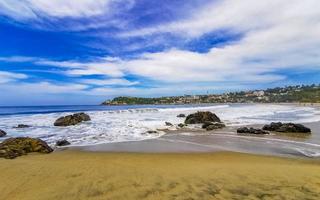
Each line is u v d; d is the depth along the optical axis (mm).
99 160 10266
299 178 7012
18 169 7965
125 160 10484
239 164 9539
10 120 30562
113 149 13453
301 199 5395
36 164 8789
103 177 7102
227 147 14008
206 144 15016
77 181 6699
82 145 14734
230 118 32719
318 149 13266
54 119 31750
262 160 10633
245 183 6547
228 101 175250
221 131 20953
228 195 5680
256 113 42312
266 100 168625
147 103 166250
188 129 22531
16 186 6289
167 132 20594
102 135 18812
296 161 10375
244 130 19875
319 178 6996
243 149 13391
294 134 19016
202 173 7664
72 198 5496
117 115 38875
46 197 5551
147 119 31875
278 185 6363
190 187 6230
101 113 42219
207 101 177375
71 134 19312
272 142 15562
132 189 6082
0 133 18547
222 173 7656
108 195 5684
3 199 5469
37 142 12680
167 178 7051
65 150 13133
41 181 6691
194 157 11352
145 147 14062
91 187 6215
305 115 38000
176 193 5812
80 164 8898
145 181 6738
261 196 5594
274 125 21016
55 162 9328
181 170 8141
